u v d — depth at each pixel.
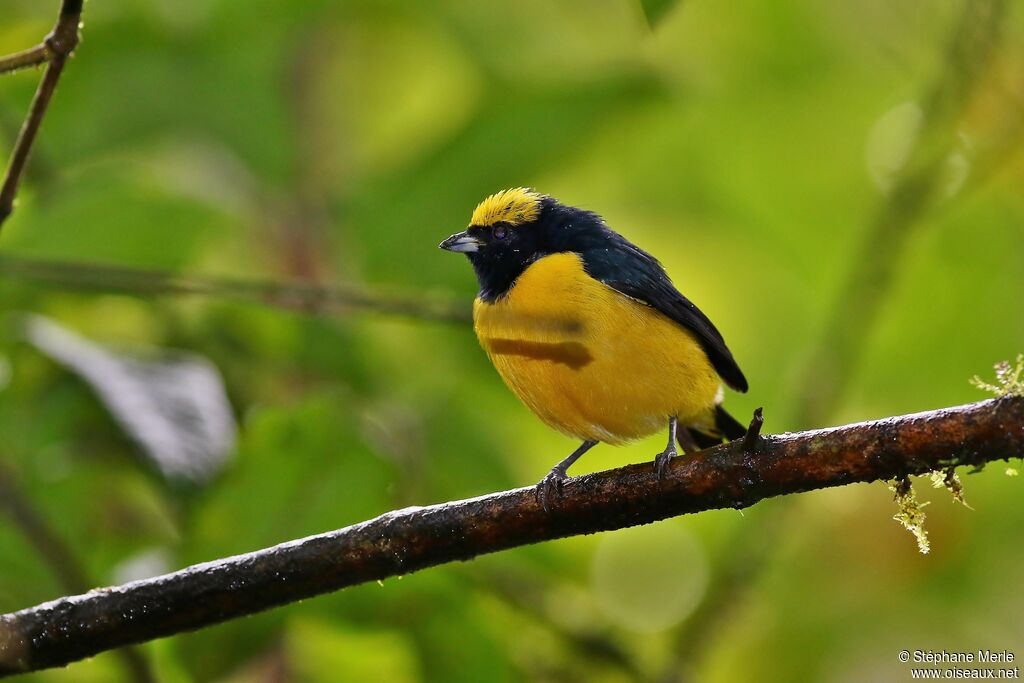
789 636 14.18
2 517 9.62
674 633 14.04
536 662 11.71
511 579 11.48
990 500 14.14
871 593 14.09
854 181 14.27
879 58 14.12
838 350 12.51
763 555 12.13
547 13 13.87
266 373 11.74
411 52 14.23
